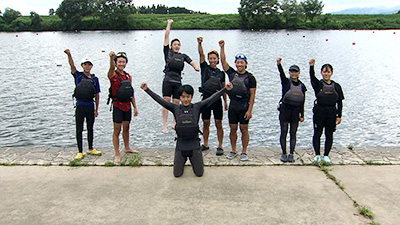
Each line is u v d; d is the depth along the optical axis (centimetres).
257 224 376
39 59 3766
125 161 566
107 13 10894
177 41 682
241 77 560
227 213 400
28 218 389
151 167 549
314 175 513
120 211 406
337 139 1218
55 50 4803
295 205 419
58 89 2109
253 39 6631
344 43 5600
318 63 3247
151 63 3272
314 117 568
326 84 550
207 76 606
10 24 10644
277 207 414
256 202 427
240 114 563
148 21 11538
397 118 1457
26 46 5462
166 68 689
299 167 548
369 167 541
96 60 3622
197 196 445
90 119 592
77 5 10669
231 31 10106
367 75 2519
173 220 385
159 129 1316
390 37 7125
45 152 616
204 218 389
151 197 443
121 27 11050
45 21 10975
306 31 9888
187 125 491
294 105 557
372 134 1265
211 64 597
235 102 563
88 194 451
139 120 1437
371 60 3394
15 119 1460
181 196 445
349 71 2719
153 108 1630
